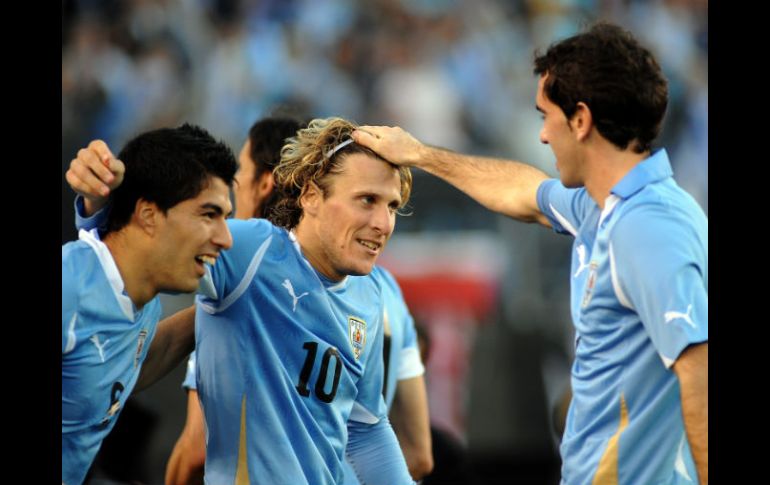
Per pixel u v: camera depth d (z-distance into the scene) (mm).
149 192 10188
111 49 41625
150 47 41750
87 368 10133
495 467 25234
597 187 10930
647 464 10555
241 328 11258
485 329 27219
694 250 10125
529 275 28938
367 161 11422
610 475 10688
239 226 11375
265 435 11227
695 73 42219
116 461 15500
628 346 10586
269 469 11180
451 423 25750
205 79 41688
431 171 12625
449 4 43781
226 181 10555
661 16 43719
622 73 10477
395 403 14703
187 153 10258
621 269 10336
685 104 41281
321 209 11445
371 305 12336
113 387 10500
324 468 11461
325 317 11539
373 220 11383
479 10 43781
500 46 42906
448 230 28969
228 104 40969
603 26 10836
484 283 28359
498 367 26328
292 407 11305
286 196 11797
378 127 11938
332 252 11422
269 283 11281
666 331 9906
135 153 10266
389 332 14016
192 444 13383
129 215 10258
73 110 40188
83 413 10297
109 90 40875
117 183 9930
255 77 41625
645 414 10500
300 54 42562
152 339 11484
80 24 41719
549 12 43719
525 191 12812
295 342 11375
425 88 41625
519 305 28344
